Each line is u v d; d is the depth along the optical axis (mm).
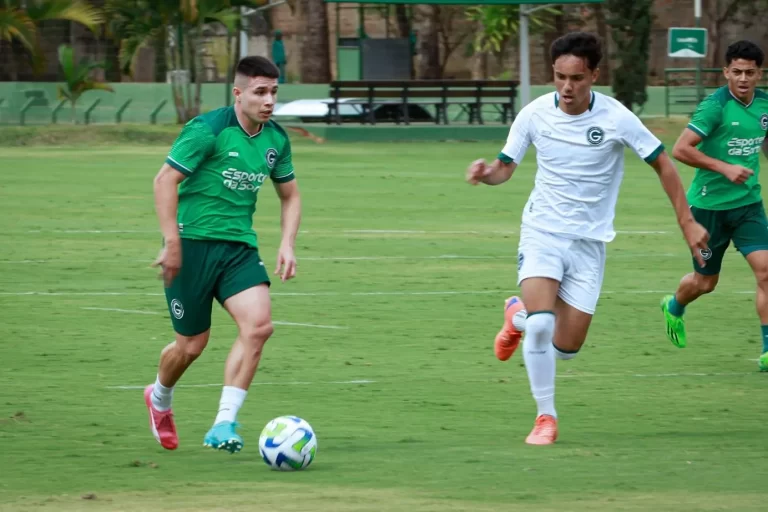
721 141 27547
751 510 15578
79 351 28250
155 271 40219
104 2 124938
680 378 26188
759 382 25844
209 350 28703
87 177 73500
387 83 111750
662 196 67750
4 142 100938
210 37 128750
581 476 17641
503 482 17281
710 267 27922
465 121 126188
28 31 112500
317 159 89312
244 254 19531
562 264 20750
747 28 149875
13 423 21484
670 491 16672
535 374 20234
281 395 24188
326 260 43125
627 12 112000
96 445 19938
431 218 56000
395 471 18047
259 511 15523
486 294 36781
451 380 25734
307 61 146500
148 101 129000
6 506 15773
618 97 114500
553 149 20672
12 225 51312
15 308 33594
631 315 33938
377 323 32156
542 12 150625
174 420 21891
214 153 19188
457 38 172125
